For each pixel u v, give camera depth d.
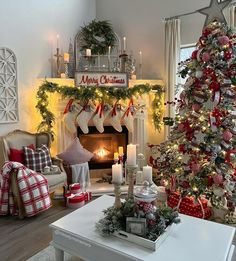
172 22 4.03
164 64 4.26
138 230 1.67
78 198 3.29
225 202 2.74
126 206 1.79
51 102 3.95
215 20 2.91
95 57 4.50
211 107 2.70
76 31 4.59
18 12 3.69
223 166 2.65
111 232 1.72
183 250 1.60
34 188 2.94
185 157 2.94
